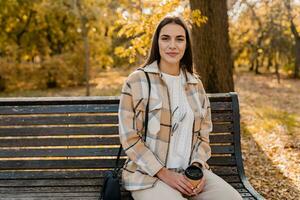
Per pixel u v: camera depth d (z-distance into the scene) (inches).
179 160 108.9
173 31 110.0
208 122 117.3
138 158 104.7
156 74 110.3
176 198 99.9
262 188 181.9
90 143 128.2
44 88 850.8
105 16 687.7
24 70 837.2
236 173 130.2
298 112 435.8
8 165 127.7
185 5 250.4
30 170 128.6
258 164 218.8
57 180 128.1
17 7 795.4
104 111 127.7
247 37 825.5
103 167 128.6
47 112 127.8
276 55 928.9
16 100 127.4
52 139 128.0
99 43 871.7
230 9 345.7
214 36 235.0
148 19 198.2
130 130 106.0
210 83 238.1
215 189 107.2
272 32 811.4
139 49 208.1
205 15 233.1
